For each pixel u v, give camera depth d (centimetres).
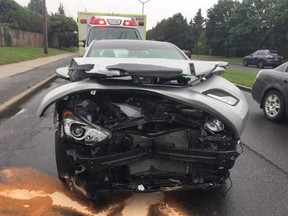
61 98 380
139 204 410
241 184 471
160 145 380
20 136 673
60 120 398
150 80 395
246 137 698
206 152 379
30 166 518
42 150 591
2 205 400
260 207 411
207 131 393
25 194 429
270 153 602
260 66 3238
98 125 374
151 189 380
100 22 1359
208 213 396
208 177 402
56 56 3544
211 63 480
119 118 384
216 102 387
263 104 881
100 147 376
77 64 452
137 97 400
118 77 401
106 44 639
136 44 641
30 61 2467
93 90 378
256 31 5381
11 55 2511
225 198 430
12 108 923
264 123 822
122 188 380
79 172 384
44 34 3638
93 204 407
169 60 486
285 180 488
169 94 378
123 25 1369
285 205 418
